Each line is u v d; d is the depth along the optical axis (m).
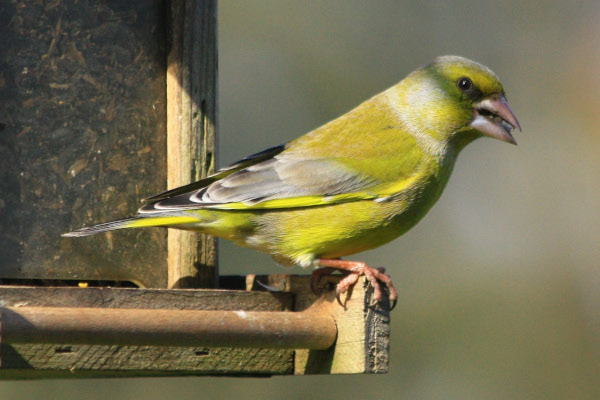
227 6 19.41
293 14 19.67
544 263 19.12
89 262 10.85
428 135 11.13
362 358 9.52
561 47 20.69
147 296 9.80
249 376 11.06
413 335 18.53
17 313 8.49
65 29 11.02
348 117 11.32
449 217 19.58
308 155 10.76
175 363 9.91
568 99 20.52
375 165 10.67
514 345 18.47
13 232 10.62
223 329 9.30
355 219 10.50
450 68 11.34
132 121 11.20
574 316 18.67
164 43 11.36
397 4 20.02
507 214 19.69
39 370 9.31
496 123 11.28
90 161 10.98
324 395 17.59
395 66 19.64
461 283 18.98
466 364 18.25
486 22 20.50
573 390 18.19
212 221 10.46
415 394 18.23
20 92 10.78
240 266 17.19
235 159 18.62
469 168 20.08
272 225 10.48
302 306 10.45
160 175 11.29
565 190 19.88
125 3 11.25
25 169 10.72
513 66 20.53
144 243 11.08
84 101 11.02
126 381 16.44
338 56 19.45
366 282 9.66
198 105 11.18
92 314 8.76
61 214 10.83
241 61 19.20
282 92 19.12
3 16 10.77
